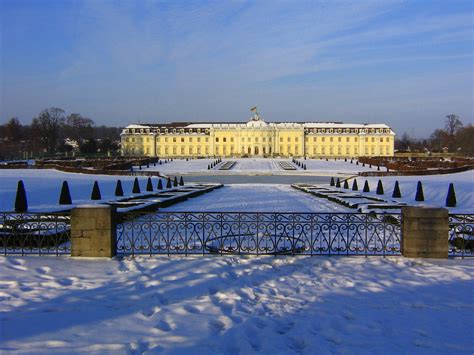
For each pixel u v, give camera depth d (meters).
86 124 186.75
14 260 11.74
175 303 8.74
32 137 146.12
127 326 7.61
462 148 155.00
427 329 7.64
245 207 28.58
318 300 9.02
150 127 178.12
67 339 7.05
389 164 82.69
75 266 11.23
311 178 68.19
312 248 13.07
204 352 6.68
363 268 11.38
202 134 174.12
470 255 12.79
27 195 32.28
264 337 7.23
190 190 39.81
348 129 175.00
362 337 7.31
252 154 172.12
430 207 12.32
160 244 14.91
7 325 7.57
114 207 12.49
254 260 12.12
